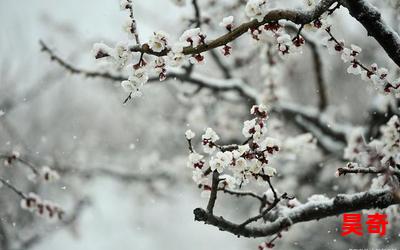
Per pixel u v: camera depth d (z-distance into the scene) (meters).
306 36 7.24
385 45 3.16
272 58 7.12
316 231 8.80
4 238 8.89
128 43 2.85
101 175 11.88
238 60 8.55
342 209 3.48
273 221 3.62
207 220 3.15
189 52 2.90
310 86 12.44
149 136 13.07
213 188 3.04
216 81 7.29
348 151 4.34
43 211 5.01
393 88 3.20
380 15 3.13
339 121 9.92
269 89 7.39
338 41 3.22
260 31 3.14
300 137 6.57
